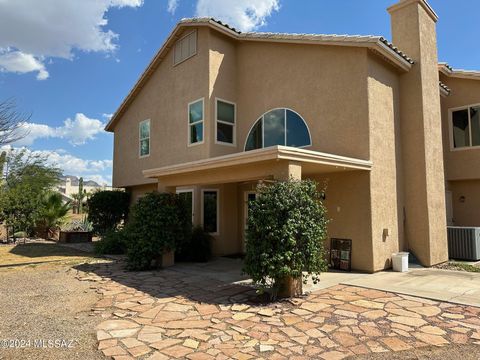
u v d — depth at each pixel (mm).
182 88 15125
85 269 11352
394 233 11141
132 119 18984
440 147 12617
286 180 8117
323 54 11602
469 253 12391
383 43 10359
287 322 6125
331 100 11258
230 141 14211
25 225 19438
